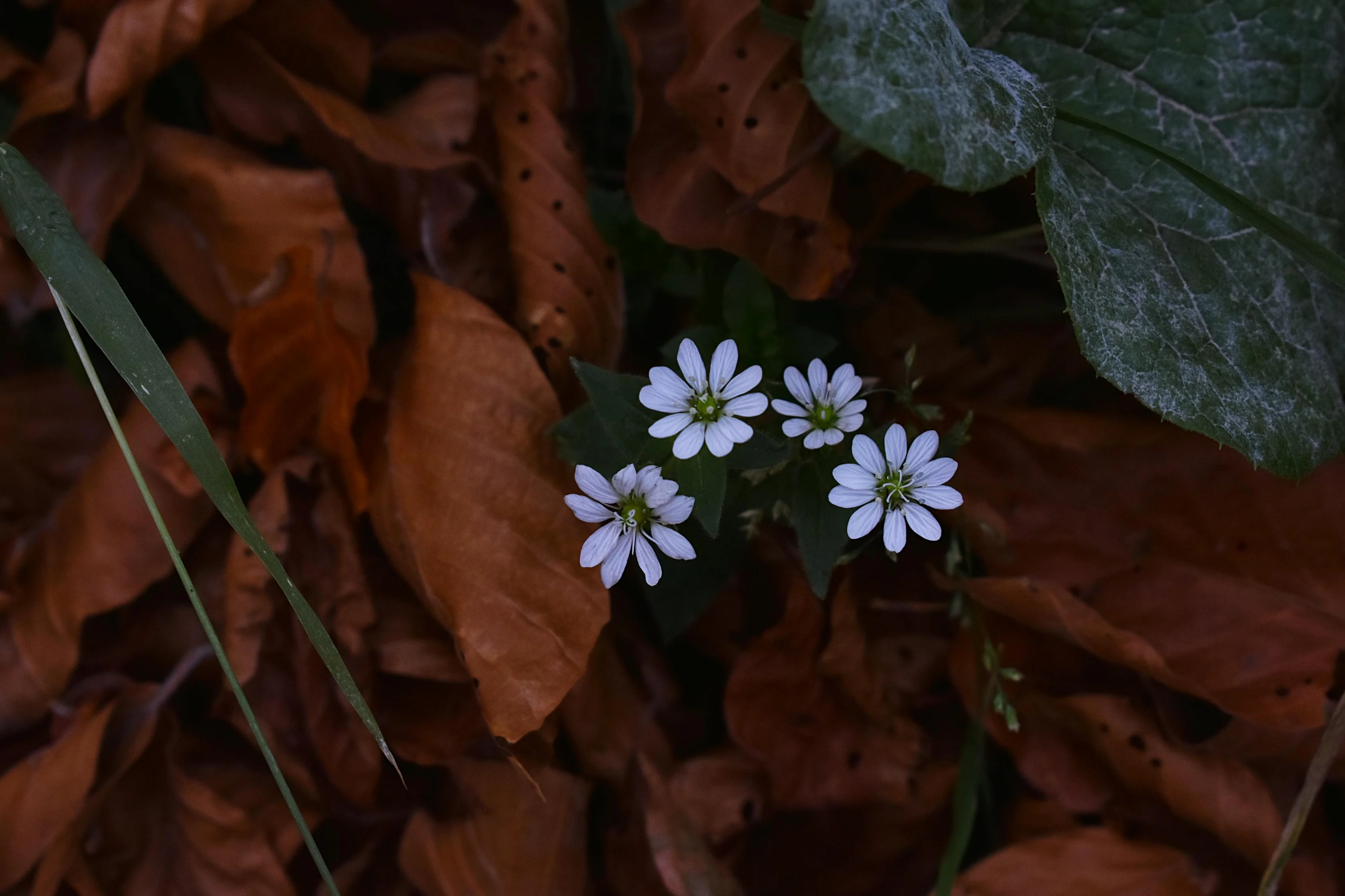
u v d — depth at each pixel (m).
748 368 0.33
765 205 0.35
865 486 0.32
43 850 0.35
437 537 0.35
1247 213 0.33
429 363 0.36
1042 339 0.39
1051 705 0.38
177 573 0.38
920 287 0.40
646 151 0.36
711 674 0.39
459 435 0.35
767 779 0.38
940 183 0.32
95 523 0.37
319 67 0.38
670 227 0.36
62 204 0.33
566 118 0.38
